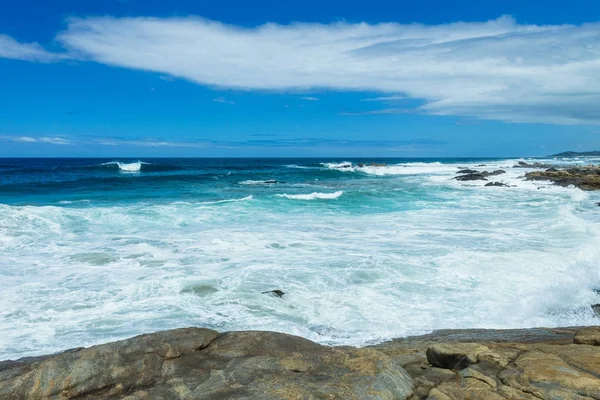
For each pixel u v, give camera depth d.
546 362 5.17
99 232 14.88
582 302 9.00
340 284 9.72
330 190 30.11
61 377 4.34
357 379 4.26
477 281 9.87
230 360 4.80
